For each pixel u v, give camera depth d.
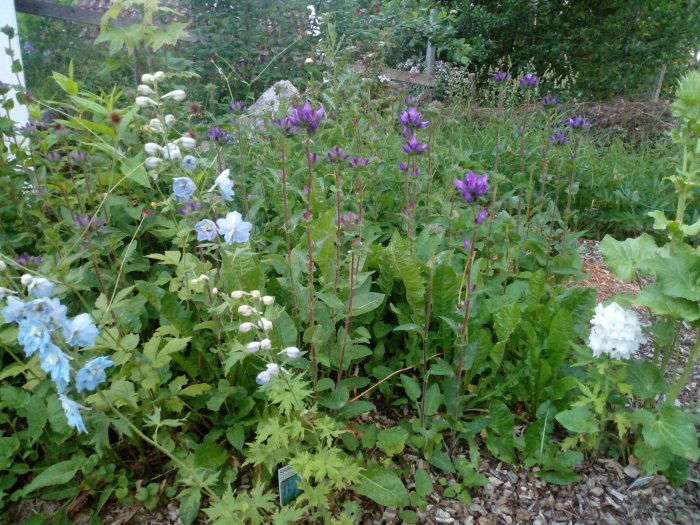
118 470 2.37
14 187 3.00
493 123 3.93
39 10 6.24
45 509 2.27
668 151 5.90
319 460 1.90
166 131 2.42
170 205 2.38
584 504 2.35
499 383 2.72
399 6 7.14
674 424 2.23
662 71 10.84
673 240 2.39
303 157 3.83
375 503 2.33
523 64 10.69
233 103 3.31
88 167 2.77
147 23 2.98
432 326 2.83
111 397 1.89
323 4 7.00
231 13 6.56
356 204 3.67
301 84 6.58
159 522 2.22
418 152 2.87
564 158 4.78
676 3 10.47
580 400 2.36
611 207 5.32
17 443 2.23
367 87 4.71
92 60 7.53
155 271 3.10
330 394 2.51
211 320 2.49
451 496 2.37
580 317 2.89
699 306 2.18
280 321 2.42
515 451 2.57
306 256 2.62
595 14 11.07
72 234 2.91
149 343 2.14
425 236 3.21
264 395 2.33
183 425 2.42
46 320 1.58
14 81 4.95
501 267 3.17
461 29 10.62
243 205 3.56
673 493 2.40
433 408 2.51
